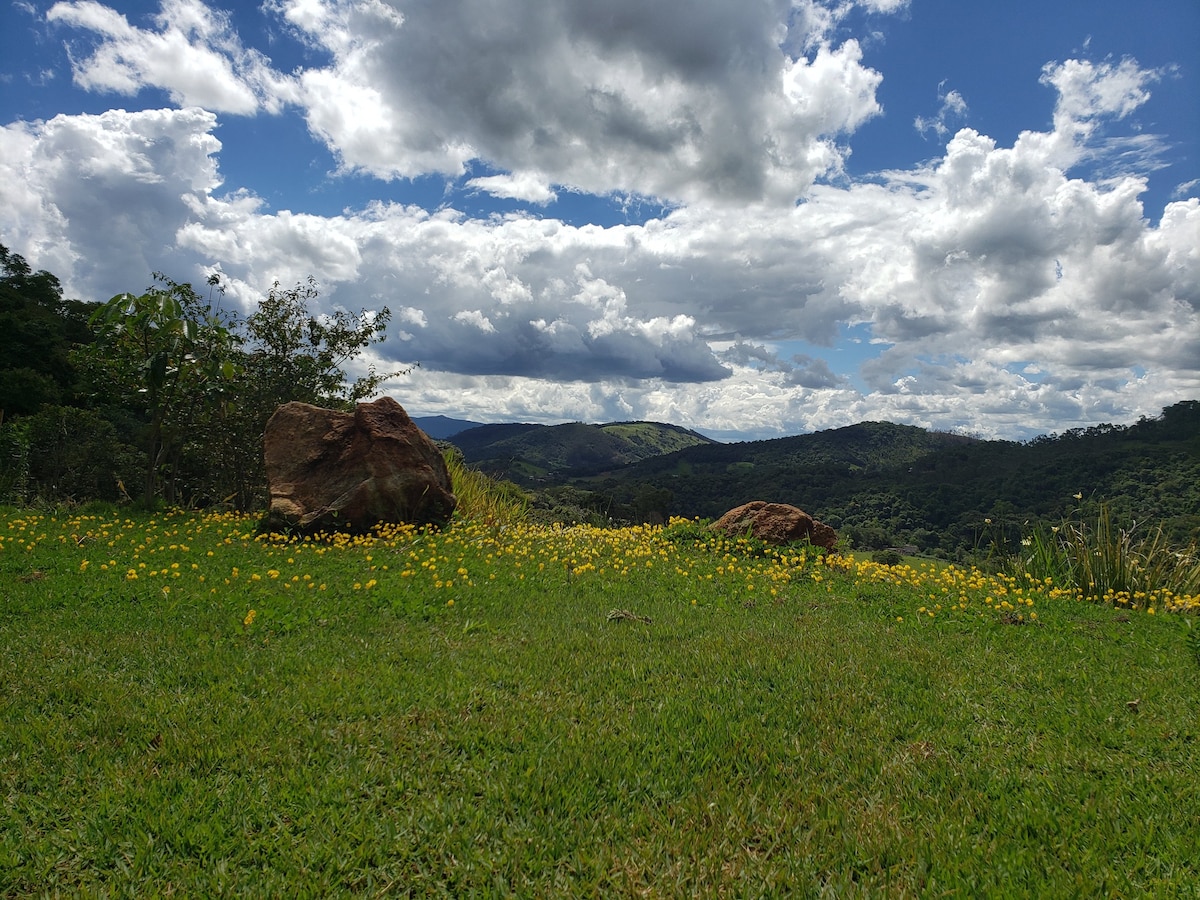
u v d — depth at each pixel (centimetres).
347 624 629
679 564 1047
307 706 432
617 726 427
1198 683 542
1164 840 322
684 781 365
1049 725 450
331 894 273
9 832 302
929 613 773
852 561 1098
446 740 397
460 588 789
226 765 360
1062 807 350
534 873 292
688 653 577
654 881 289
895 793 363
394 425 1252
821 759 395
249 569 847
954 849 314
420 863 295
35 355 3356
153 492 1448
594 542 1193
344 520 1146
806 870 299
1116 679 548
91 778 346
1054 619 774
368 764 365
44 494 1642
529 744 396
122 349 1407
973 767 389
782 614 762
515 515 1501
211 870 285
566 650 575
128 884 276
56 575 758
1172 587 970
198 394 1462
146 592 695
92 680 455
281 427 1229
